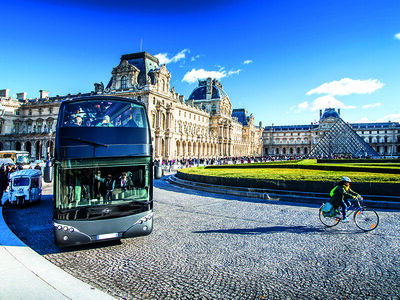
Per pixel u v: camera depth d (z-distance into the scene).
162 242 13.70
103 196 12.29
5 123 106.19
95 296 8.59
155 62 96.44
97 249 12.87
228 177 29.55
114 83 88.69
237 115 194.38
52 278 9.75
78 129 12.47
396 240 13.29
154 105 87.38
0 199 21.75
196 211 20.45
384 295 8.61
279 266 10.77
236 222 17.16
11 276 9.82
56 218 11.70
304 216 18.39
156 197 26.94
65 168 11.86
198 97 147.75
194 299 8.52
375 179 22.53
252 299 8.50
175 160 99.00
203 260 11.45
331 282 9.47
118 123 13.23
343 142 116.50
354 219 15.26
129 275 10.20
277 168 43.22
